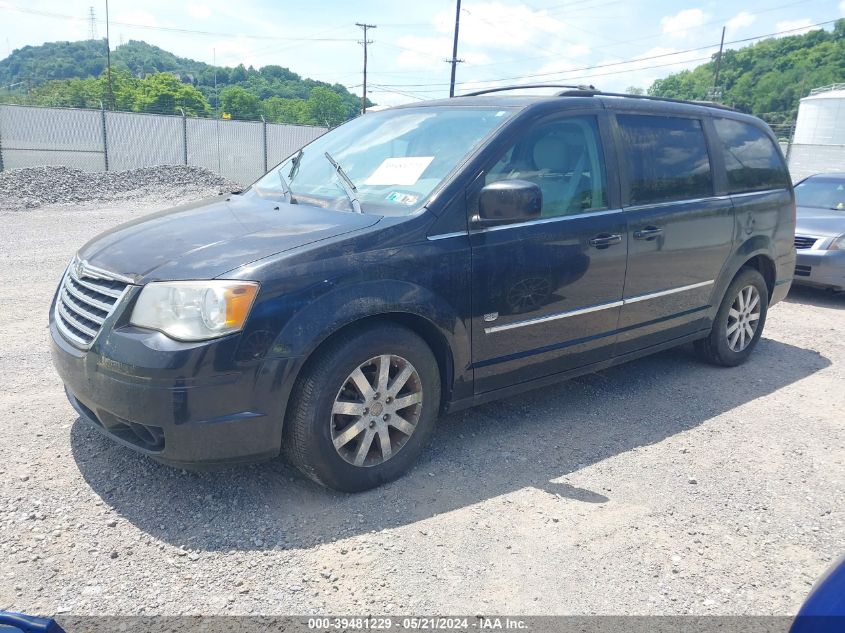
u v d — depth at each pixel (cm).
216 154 2775
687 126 494
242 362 291
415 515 322
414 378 346
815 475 382
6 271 824
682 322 496
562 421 441
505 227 371
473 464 375
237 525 308
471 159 366
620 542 309
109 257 332
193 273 297
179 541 295
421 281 338
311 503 328
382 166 400
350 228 333
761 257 564
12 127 2356
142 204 1734
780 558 304
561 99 414
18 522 301
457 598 267
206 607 256
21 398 435
